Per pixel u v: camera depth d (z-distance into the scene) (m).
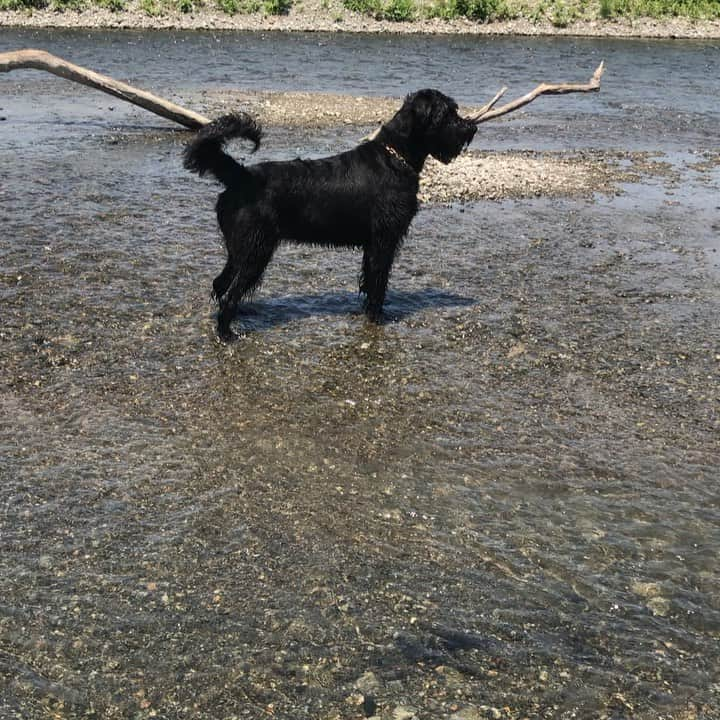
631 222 10.10
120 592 3.86
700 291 7.94
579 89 9.10
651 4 29.33
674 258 8.88
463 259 8.59
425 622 3.76
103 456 4.94
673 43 26.89
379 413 5.55
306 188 6.38
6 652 3.49
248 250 6.27
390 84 18.84
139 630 3.64
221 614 3.75
